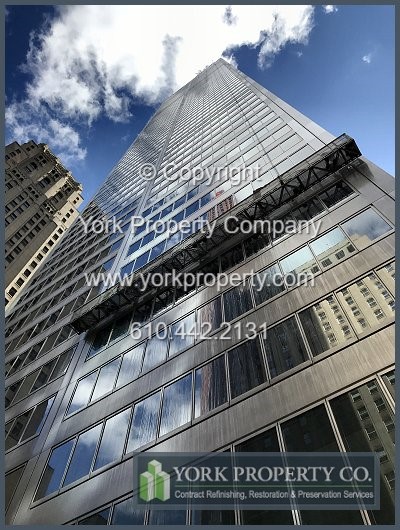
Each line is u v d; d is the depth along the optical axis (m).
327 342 12.27
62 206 105.00
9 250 78.69
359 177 17.72
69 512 14.00
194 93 81.06
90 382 20.53
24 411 22.89
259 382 12.86
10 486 17.67
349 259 14.49
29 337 32.50
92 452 16.12
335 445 9.65
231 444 11.61
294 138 26.80
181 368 16.28
